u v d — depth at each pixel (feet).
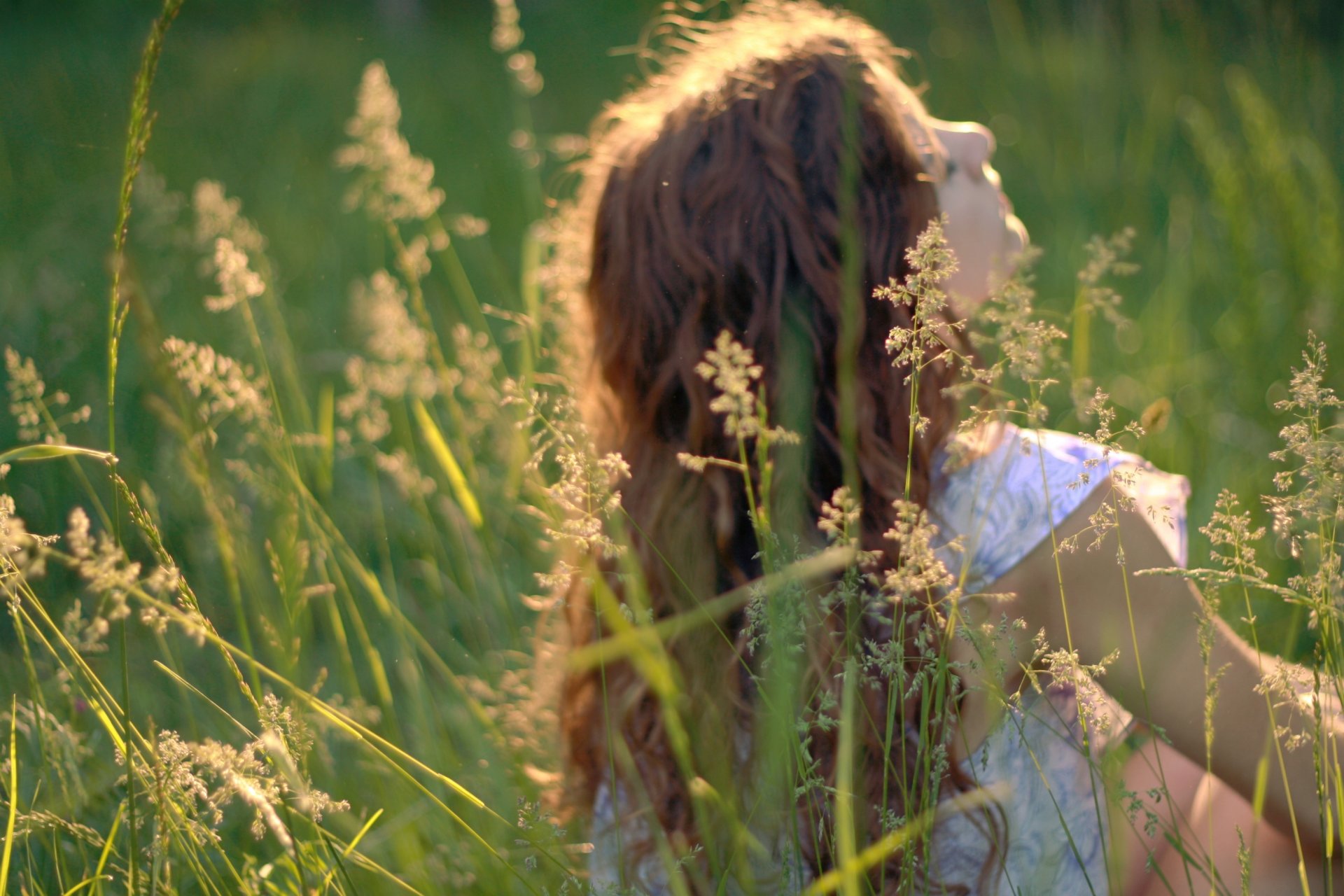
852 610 3.46
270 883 3.83
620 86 22.94
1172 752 4.75
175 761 3.03
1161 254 11.52
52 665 5.07
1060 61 14.89
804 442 3.73
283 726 3.21
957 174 4.40
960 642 3.69
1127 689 3.79
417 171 6.11
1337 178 10.94
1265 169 9.99
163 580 3.03
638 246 3.94
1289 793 3.13
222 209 6.41
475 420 6.46
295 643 4.83
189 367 4.66
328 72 24.52
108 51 23.32
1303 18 12.68
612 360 4.06
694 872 3.72
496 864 4.49
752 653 3.72
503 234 13.57
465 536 6.63
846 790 2.98
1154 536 3.73
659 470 3.95
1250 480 7.64
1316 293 9.45
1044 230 13.20
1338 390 8.76
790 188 3.78
